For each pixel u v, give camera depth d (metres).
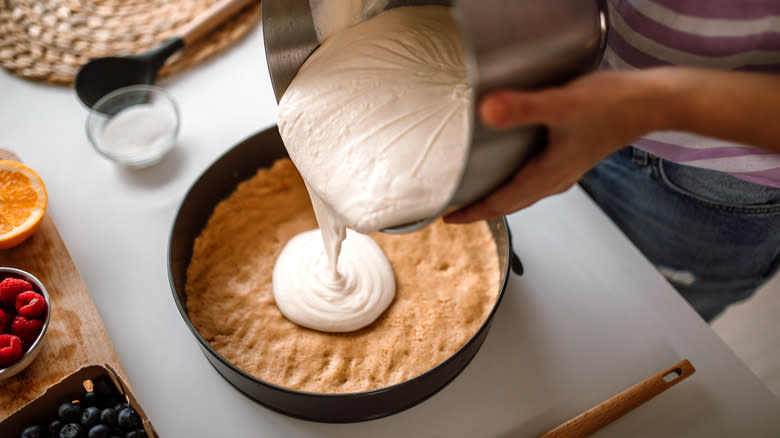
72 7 0.84
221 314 0.67
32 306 0.60
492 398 0.63
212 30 0.84
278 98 0.57
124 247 0.70
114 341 0.65
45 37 0.82
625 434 0.62
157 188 0.74
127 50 0.81
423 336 0.66
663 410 0.63
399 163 0.52
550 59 0.44
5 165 0.68
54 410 0.58
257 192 0.74
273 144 0.72
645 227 0.78
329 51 0.57
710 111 0.46
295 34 0.56
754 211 0.70
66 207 0.72
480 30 0.40
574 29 0.44
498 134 0.44
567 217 0.72
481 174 0.45
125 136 0.75
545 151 0.47
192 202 0.68
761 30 0.54
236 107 0.79
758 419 0.63
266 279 0.70
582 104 0.44
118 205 0.72
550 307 0.67
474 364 0.64
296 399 0.58
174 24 0.83
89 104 0.78
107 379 0.58
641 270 0.70
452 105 0.53
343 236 0.62
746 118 0.46
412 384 0.56
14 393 0.60
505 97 0.42
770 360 0.94
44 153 0.75
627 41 0.58
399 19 0.57
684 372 0.62
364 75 0.55
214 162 0.69
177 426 0.61
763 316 0.96
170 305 0.67
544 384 0.64
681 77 0.46
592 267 0.70
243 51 0.84
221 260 0.70
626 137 0.47
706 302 0.82
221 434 0.61
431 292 0.69
